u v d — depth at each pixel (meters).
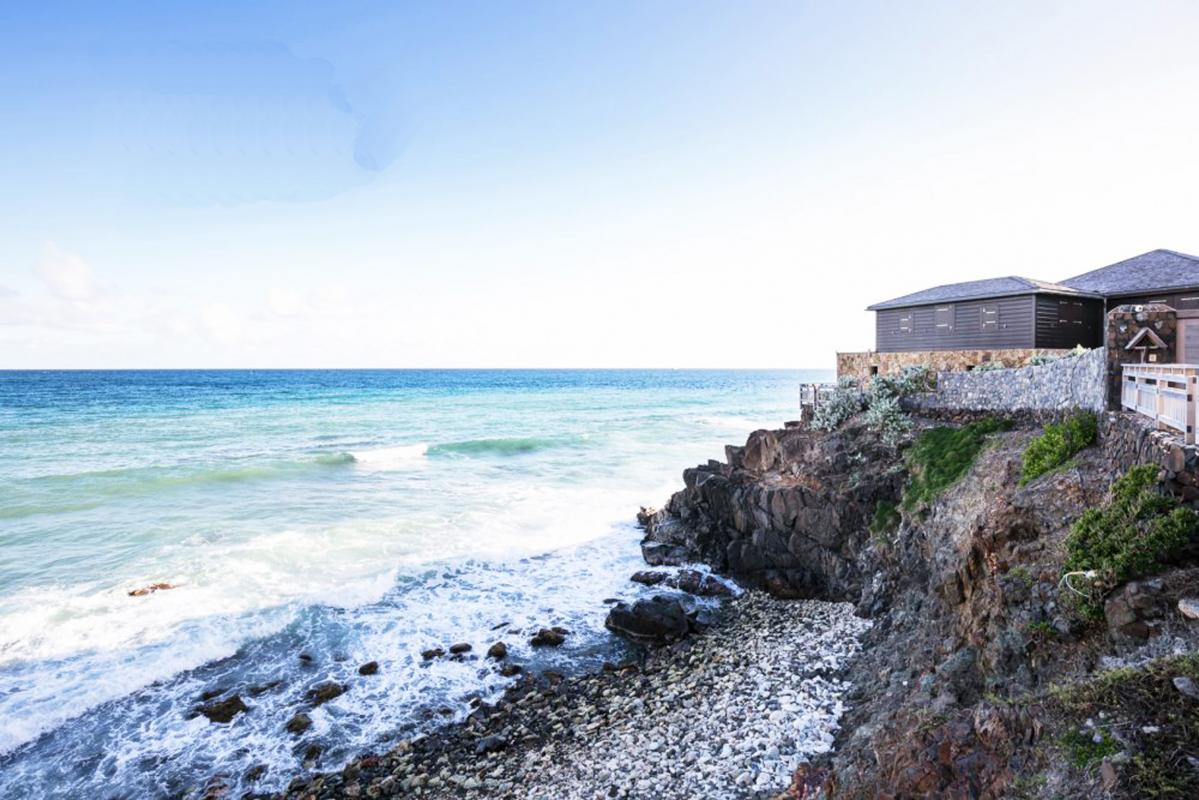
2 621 16.59
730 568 22.38
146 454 38.81
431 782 11.58
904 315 33.66
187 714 13.55
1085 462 12.36
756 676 14.41
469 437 48.66
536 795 10.90
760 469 25.78
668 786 10.66
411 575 21.05
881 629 15.89
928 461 19.62
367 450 41.28
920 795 7.12
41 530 23.61
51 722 13.02
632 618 17.62
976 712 7.32
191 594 18.64
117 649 15.66
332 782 11.66
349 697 14.37
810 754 11.09
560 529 26.31
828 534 20.58
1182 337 17.19
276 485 32.09
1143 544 8.14
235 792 11.43
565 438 47.53
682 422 60.97
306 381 124.69
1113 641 7.70
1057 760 5.88
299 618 17.78
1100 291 28.67
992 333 29.08
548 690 14.67
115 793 11.34
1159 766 5.12
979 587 11.85
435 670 15.58
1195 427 8.62
